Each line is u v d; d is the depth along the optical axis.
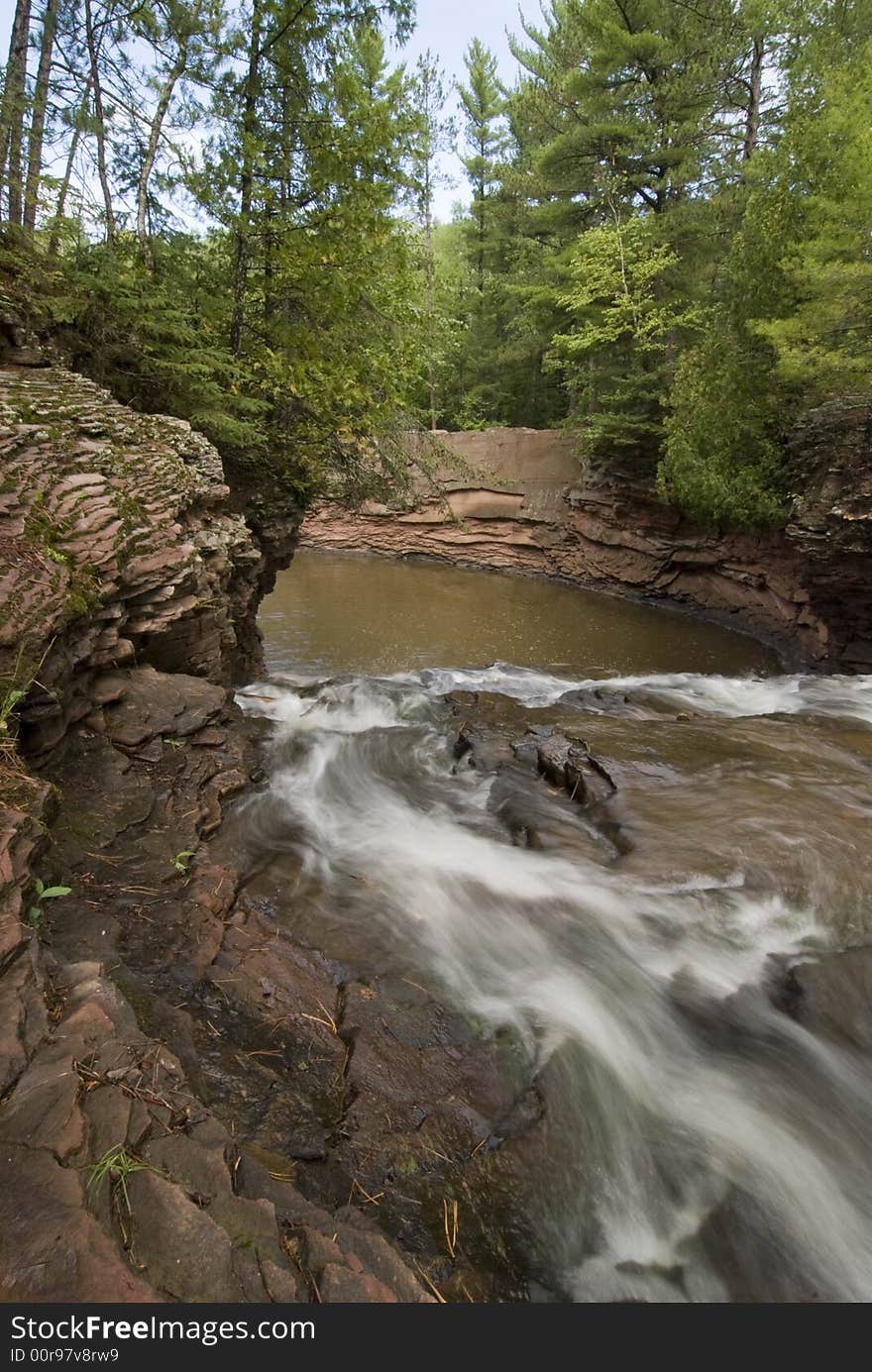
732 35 17.33
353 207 9.50
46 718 4.18
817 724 7.81
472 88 29.92
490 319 30.09
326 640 14.63
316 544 28.02
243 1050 2.88
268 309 10.83
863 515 10.29
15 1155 1.78
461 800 5.80
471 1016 3.37
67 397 6.41
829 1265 2.78
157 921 3.42
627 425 18.56
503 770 6.36
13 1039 2.14
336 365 10.85
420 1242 2.33
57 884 3.44
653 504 19.41
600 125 17.95
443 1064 3.05
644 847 4.89
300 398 10.48
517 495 24.38
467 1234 2.42
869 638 11.88
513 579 23.36
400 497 14.16
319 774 5.84
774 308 13.36
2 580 4.29
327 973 3.45
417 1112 2.79
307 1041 3.01
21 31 8.41
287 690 8.89
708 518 16.42
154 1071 2.24
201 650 6.47
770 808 5.45
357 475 12.70
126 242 9.12
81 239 8.41
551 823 5.32
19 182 7.66
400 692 8.62
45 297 7.13
